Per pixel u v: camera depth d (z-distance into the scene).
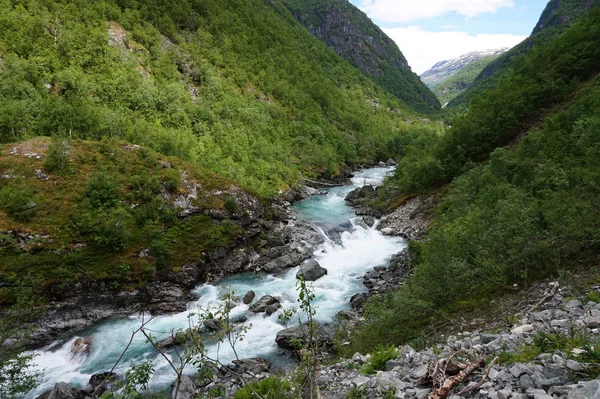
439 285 17.00
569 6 189.12
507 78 64.81
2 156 35.81
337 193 69.31
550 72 53.31
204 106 73.81
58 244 29.30
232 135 69.75
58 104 50.88
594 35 51.88
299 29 198.12
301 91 114.12
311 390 6.48
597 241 13.12
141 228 33.69
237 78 95.81
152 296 29.66
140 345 23.14
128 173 38.16
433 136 111.25
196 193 39.75
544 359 6.74
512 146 46.38
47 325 25.05
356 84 171.00
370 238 43.66
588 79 48.59
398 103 188.12
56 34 69.56
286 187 63.31
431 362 7.88
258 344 21.78
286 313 7.21
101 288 28.41
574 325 8.31
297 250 38.16
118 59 72.19
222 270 34.75
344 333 19.92
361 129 118.06
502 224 17.55
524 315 10.96
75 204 32.81
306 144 84.94
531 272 14.59
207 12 118.31
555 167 26.38
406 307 15.91
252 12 147.25
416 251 32.09
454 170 49.72
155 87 69.25
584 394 4.63
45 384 19.36
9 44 61.50
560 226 14.99
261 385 10.24
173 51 88.44
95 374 19.70
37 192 32.59
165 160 42.44
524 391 5.79
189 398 15.25
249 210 41.75
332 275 32.97
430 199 47.59
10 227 28.97
